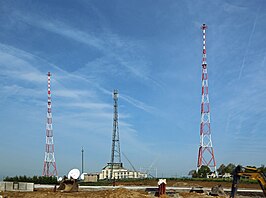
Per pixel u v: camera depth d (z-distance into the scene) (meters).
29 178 88.38
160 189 59.16
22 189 63.47
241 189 82.81
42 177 90.31
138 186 93.25
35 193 53.97
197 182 100.88
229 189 80.00
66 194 53.00
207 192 71.69
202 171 109.94
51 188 73.12
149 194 61.47
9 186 62.62
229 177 105.94
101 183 102.44
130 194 53.59
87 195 52.19
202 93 99.62
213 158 105.50
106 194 53.41
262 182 29.05
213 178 104.38
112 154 116.56
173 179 107.31
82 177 102.31
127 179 114.06
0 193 53.25
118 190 55.50
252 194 75.38
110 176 118.62
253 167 29.78
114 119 113.94
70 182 60.50
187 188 85.19
